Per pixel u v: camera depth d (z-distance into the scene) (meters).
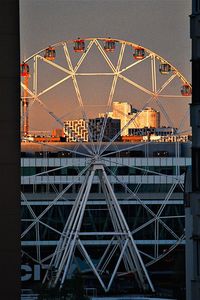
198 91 86.75
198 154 86.81
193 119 86.88
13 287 66.38
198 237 87.94
